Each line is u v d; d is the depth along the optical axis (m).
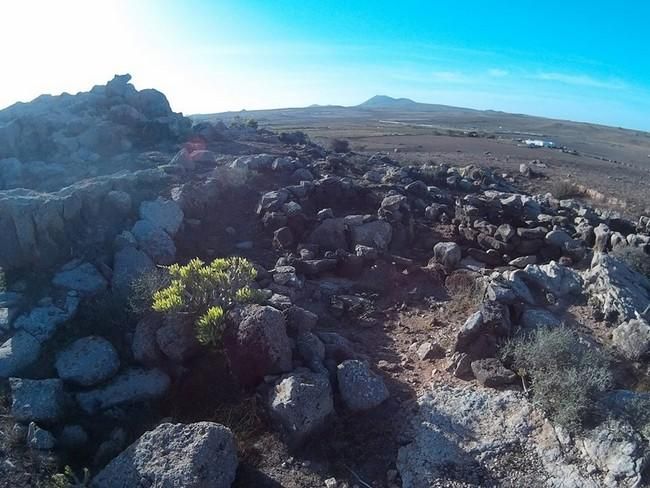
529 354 2.90
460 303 3.78
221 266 3.28
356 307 3.67
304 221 4.57
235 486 2.33
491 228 4.66
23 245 3.46
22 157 6.20
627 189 10.56
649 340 3.04
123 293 3.30
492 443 2.53
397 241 4.65
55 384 2.67
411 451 2.52
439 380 3.00
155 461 2.22
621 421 2.53
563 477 2.36
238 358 2.80
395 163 8.70
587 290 3.68
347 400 2.72
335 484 2.36
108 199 4.07
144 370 2.93
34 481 2.24
